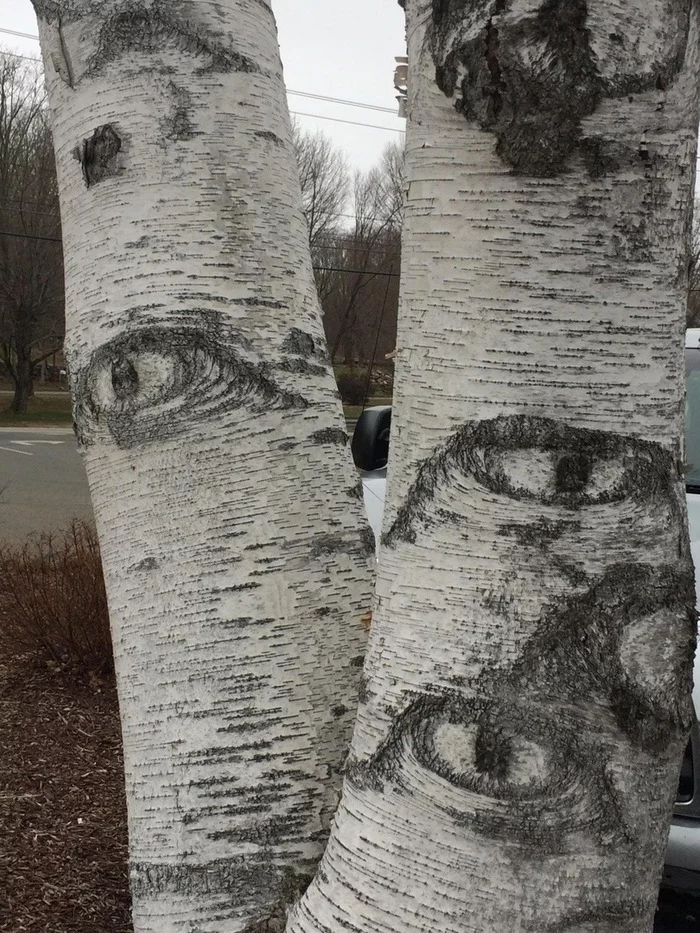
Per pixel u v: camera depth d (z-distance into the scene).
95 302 1.71
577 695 1.23
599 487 1.25
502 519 1.27
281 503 1.68
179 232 1.70
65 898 2.82
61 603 5.15
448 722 1.26
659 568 1.26
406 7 1.39
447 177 1.29
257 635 1.63
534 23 1.21
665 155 1.24
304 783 1.62
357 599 1.73
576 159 1.22
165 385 1.65
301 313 1.80
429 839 1.26
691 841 2.29
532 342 1.25
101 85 1.73
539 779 1.22
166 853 1.62
